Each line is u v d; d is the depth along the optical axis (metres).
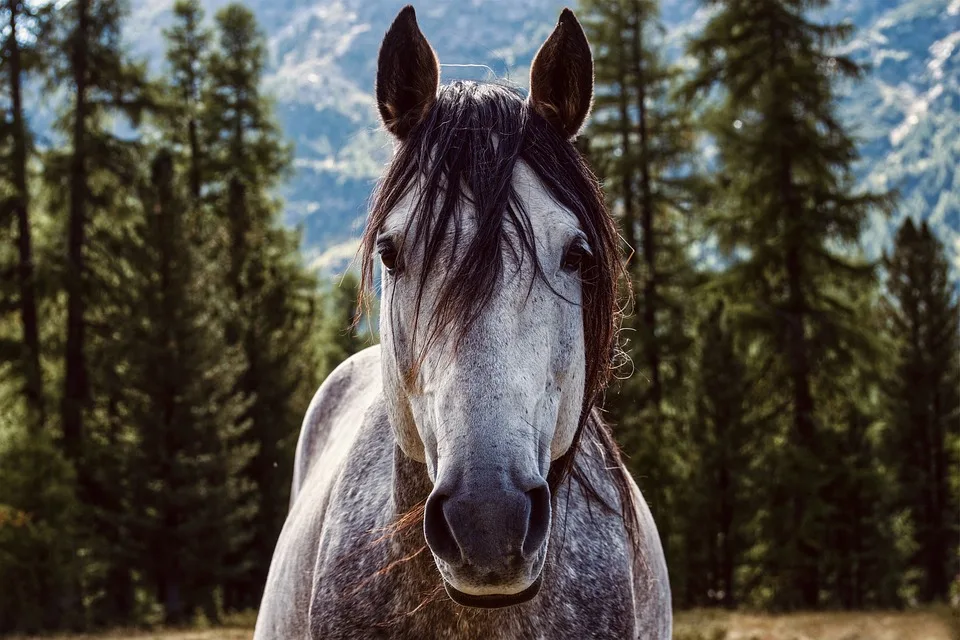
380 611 1.82
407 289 1.63
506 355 1.50
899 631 12.42
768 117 19.16
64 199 21.20
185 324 19.25
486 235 1.53
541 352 1.55
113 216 21.59
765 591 20.88
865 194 18.98
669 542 19.12
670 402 21.31
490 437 1.44
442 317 1.51
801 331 18.59
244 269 24.48
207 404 19.53
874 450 22.50
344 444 2.50
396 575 1.81
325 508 2.21
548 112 1.85
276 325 23.05
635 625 2.00
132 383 19.12
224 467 19.47
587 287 1.74
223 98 27.69
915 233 28.08
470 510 1.39
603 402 2.25
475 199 1.58
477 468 1.42
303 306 26.47
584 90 1.84
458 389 1.48
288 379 22.53
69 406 20.59
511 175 1.61
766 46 20.00
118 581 19.31
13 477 16.92
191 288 19.75
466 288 1.50
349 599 1.87
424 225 1.59
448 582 1.45
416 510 1.73
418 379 1.59
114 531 19.78
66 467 17.53
